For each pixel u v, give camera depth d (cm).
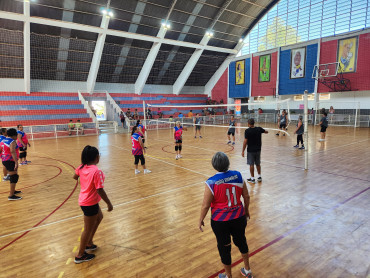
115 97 2409
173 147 1166
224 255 244
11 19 1507
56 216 445
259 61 2561
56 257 320
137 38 2012
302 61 2231
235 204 242
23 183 648
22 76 1948
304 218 408
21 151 866
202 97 3061
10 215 452
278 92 2441
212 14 2192
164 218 427
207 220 415
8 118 1747
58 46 1877
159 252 325
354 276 269
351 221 393
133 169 770
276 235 358
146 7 1880
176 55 2458
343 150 967
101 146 1262
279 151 991
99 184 283
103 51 2069
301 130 1016
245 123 2492
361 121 1911
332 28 2069
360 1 1892
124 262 306
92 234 323
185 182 625
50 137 1681
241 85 2769
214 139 1419
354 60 1917
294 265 290
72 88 2211
